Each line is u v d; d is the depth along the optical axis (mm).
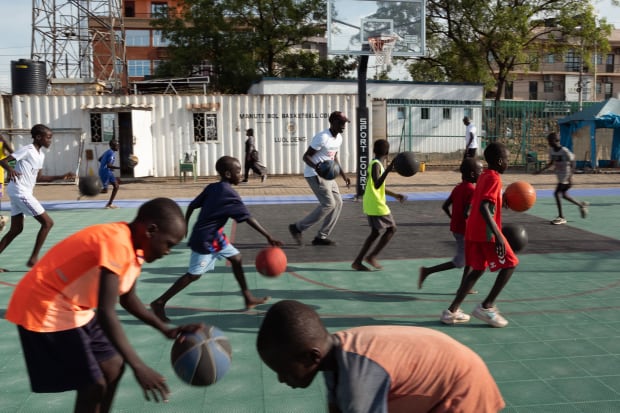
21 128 20031
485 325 4949
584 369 4012
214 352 2410
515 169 23641
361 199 14055
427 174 21906
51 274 2516
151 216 2463
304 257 7742
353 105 21234
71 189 17906
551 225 10188
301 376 1797
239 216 4996
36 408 3486
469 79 32812
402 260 7547
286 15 33281
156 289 6199
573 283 6328
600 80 63031
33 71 24016
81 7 28094
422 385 1842
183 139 20750
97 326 2695
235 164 5078
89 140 20250
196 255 5000
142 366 2359
